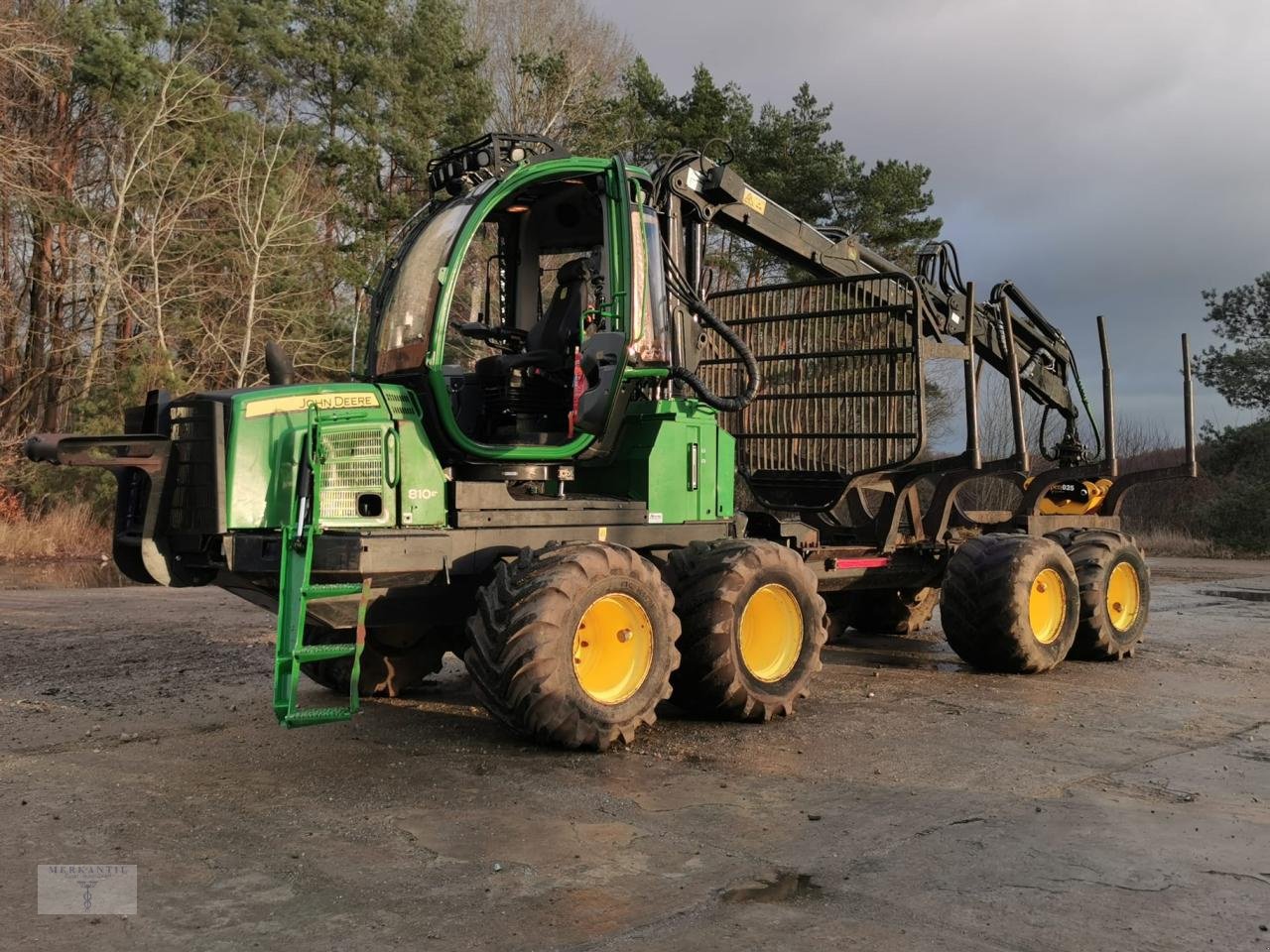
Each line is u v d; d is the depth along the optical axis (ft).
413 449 18.61
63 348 77.00
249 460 17.66
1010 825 14.34
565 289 21.68
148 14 81.97
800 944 10.55
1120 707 22.50
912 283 26.32
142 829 13.89
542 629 17.12
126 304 73.67
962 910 11.44
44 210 73.26
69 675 24.84
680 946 10.48
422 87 93.86
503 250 22.80
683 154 24.88
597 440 20.66
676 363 22.74
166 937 10.62
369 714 21.11
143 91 77.82
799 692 20.89
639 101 95.61
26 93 77.82
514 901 11.54
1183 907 11.64
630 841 13.50
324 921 11.00
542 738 17.62
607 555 18.02
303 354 78.38
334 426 17.60
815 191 91.61
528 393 20.83
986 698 23.30
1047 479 30.17
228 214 77.97
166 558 18.38
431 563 18.04
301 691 23.61
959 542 29.63
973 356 27.99
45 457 17.29
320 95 99.45
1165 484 90.63
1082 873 12.63
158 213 72.79
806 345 28.45
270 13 93.81
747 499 29.91
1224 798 15.79
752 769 17.04
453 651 23.58
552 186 21.52
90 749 18.12
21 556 62.18
